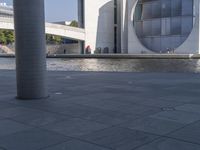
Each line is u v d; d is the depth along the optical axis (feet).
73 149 14.08
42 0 26.66
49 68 105.50
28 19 26.12
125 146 14.37
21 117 20.11
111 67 107.14
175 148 14.05
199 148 14.03
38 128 17.52
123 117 19.72
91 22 232.12
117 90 31.42
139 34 192.03
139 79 42.09
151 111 21.35
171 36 177.06
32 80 26.50
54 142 15.08
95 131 16.76
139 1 190.60
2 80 42.06
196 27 168.45
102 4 233.96
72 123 18.47
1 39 313.12
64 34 225.56
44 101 25.58
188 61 134.00
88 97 27.22
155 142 14.87
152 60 145.59
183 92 29.81
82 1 233.96
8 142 15.19
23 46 26.32
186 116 19.83
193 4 169.07
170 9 176.65
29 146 14.58
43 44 27.07
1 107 23.32
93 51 232.12
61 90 31.63
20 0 25.95
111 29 236.84
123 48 212.84
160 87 33.58
